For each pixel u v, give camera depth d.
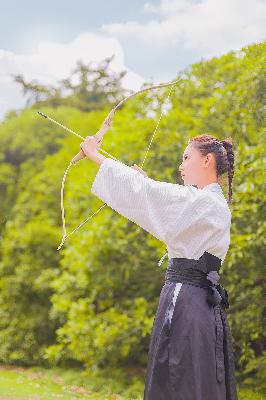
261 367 7.69
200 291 2.87
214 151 3.04
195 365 2.77
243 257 7.29
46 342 10.66
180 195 2.86
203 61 8.53
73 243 9.23
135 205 2.84
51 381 8.91
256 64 7.54
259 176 6.95
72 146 13.27
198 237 2.87
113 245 8.33
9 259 11.31
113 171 2.87
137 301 8.28
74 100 24.22
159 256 8.11
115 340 8.32
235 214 7.06
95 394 8.09
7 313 10.76
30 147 18.52
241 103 7.54
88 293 9.26
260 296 7.43
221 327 2.90
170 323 2.84
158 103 8.52
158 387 2.83
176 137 8.08
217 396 2.82
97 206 8.98
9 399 7.45
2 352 10.45
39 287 10.52
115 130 8.57
